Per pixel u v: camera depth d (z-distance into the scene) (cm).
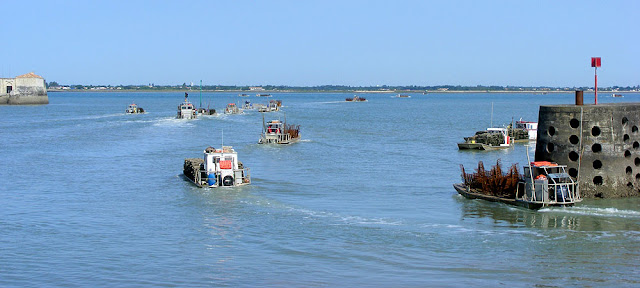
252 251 4103
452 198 5662
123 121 16850
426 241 4275
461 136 12188
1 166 7981
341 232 4525
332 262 3862
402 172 7306
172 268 3778
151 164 8075
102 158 8731
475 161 8319
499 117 19550
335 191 6072
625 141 5294
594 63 5428
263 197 5775
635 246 4131
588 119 5206
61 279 3597
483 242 4244
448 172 7294
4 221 4944
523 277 3584
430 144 10594
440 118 18988
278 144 10569
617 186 5259
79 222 4909
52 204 5591
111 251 4122
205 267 3794
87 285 3503
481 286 3453
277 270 3731
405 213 5094
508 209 5138
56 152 9494
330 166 7838
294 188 6244
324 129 14138
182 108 18750
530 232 4469
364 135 12444
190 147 10112
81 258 3975
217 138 11775
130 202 5647
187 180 6762
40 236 4491
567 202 4978
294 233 4512
